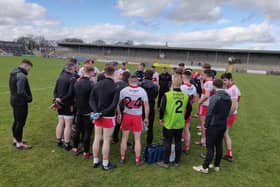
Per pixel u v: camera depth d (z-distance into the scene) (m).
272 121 7.93
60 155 4.36
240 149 5.21
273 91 16.47
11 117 6.55
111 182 3.53
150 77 4.85
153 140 5.50
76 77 4.77
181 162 4.37
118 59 70.81
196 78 6.93
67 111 4.47
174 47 65.62
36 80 15.32
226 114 3.75
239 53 59.66
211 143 3.86
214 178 3.83
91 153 4.54
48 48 86.00
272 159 4.72
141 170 3.96
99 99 3.71
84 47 76.69
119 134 5.81
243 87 18.23
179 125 3.95
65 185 3.38
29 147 4.59
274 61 56.38
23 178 3.51
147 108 4.07
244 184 3.69
